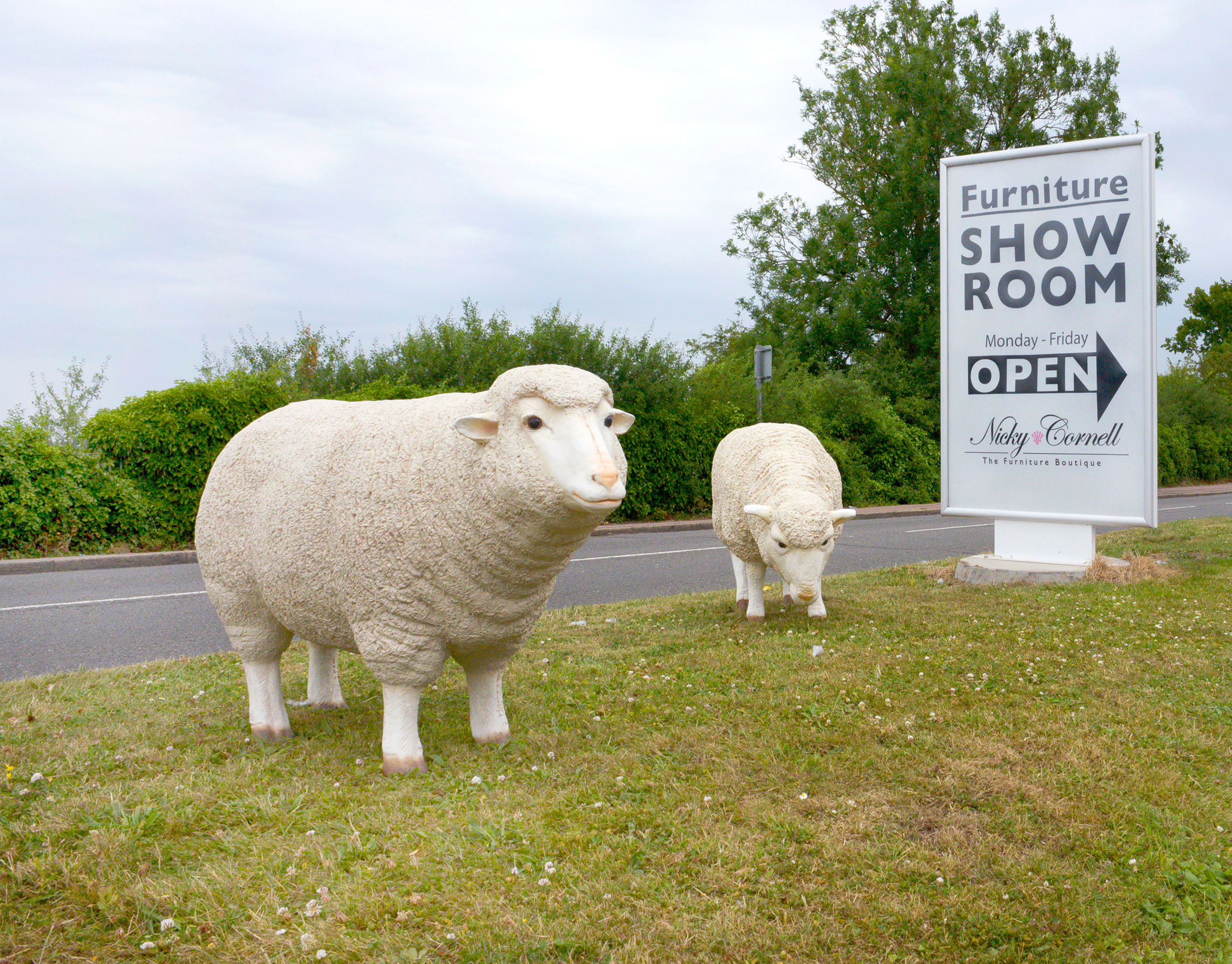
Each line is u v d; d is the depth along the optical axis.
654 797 3.78
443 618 3.85
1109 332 9.23
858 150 31.64
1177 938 2.79
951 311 10.07
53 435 14.97
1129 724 4.56
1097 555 9.76
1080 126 31.00
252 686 4.55
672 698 5.18
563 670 5.86
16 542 12.30
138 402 13.65
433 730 4.70
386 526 3.74
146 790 3.85
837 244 30.78
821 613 7.47
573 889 3.01
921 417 26.50
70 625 7.88
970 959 2.69
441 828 3.46
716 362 25.33
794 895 2.98
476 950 2.66
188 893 3.01
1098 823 3.49
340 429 4.06
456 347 19.31
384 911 2.88
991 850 3.29
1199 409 36.72
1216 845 3.31
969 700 5.01
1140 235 9.04
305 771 4.11
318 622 4.09
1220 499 26.78
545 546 3.65
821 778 3.98
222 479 4.28
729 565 11.77
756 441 7.54
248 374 14.90
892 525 18.16
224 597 4.32
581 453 3.37
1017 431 9.77
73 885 3.05
